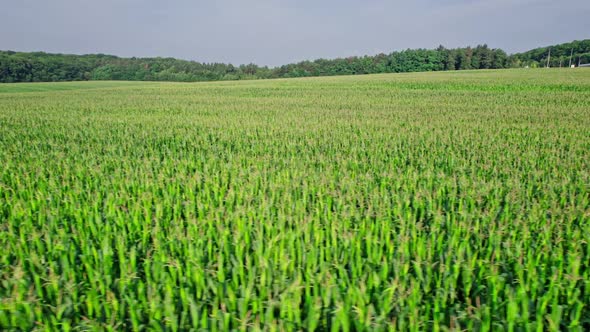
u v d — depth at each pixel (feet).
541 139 36.29
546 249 13.05
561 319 9.80
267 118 55.01
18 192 20.27
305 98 94.38
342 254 12.60
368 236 13.19
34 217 16.84
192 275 11.50
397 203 17.75
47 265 12.75
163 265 11.80
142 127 47.52
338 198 18.97
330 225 15.02
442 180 21.71
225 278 11.89
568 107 64.64
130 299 10.00
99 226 15.29
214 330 9.36
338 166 26.55
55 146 35.17
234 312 9.99
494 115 54.65
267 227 14.19
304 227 14.11
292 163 27.32
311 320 9.33
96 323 9.47
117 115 62.44
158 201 18.39
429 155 29.91
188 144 36.35
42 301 10.94
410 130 42.47
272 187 20.21
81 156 30.42
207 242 13.76
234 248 13.44
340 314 9.24
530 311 10.12
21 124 52.16
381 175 23.36
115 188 20.58
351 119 52.26
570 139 35.99
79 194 19.53
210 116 59.11
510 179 21.89
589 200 18.67
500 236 13.53
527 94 90.84
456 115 55.52
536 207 16.72
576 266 11.25
